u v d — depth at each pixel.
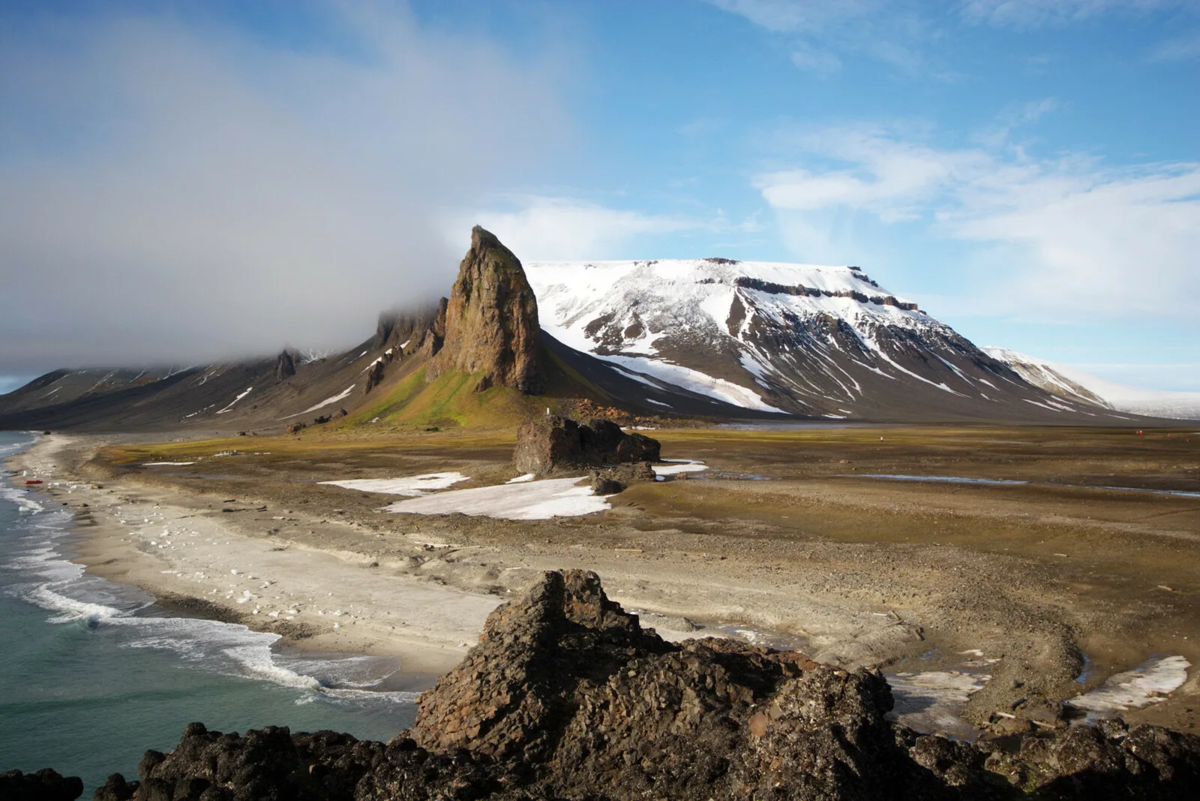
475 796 12.82
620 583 36.56
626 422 195.38
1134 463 85.25
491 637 19.30
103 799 14.77
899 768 12.46
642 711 15.77
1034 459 92.94
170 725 22.31
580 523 53.47
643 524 52.19
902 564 37.81
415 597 35.25
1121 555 37.25
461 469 91.31
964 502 53.84
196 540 52.72
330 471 100.19
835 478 73.69
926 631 28.16
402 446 140.50
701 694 15.72
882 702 19.78
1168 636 25.67
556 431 81.75
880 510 51.94
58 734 21.89
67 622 32.62
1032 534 42.84
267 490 80.94
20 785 14.12
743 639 28.11
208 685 25.30
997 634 27.20
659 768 13.98
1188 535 39.72
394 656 27.73
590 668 17.92
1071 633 26.59
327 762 14.78
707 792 12.78
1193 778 13.72
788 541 44.62
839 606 31.55
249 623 32.19
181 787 13.53
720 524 50.91
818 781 10.98
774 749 12.35
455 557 43.12
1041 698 21.02
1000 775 14.20
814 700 12.59
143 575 41.75
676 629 29.31
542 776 15.05
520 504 62.53
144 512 69.12
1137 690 21.38
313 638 29.94
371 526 55.22
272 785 13.27
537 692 16.33
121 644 29.69
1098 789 13.41
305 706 23.45
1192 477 71.50
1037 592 31.92
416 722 17.70
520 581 37.31
